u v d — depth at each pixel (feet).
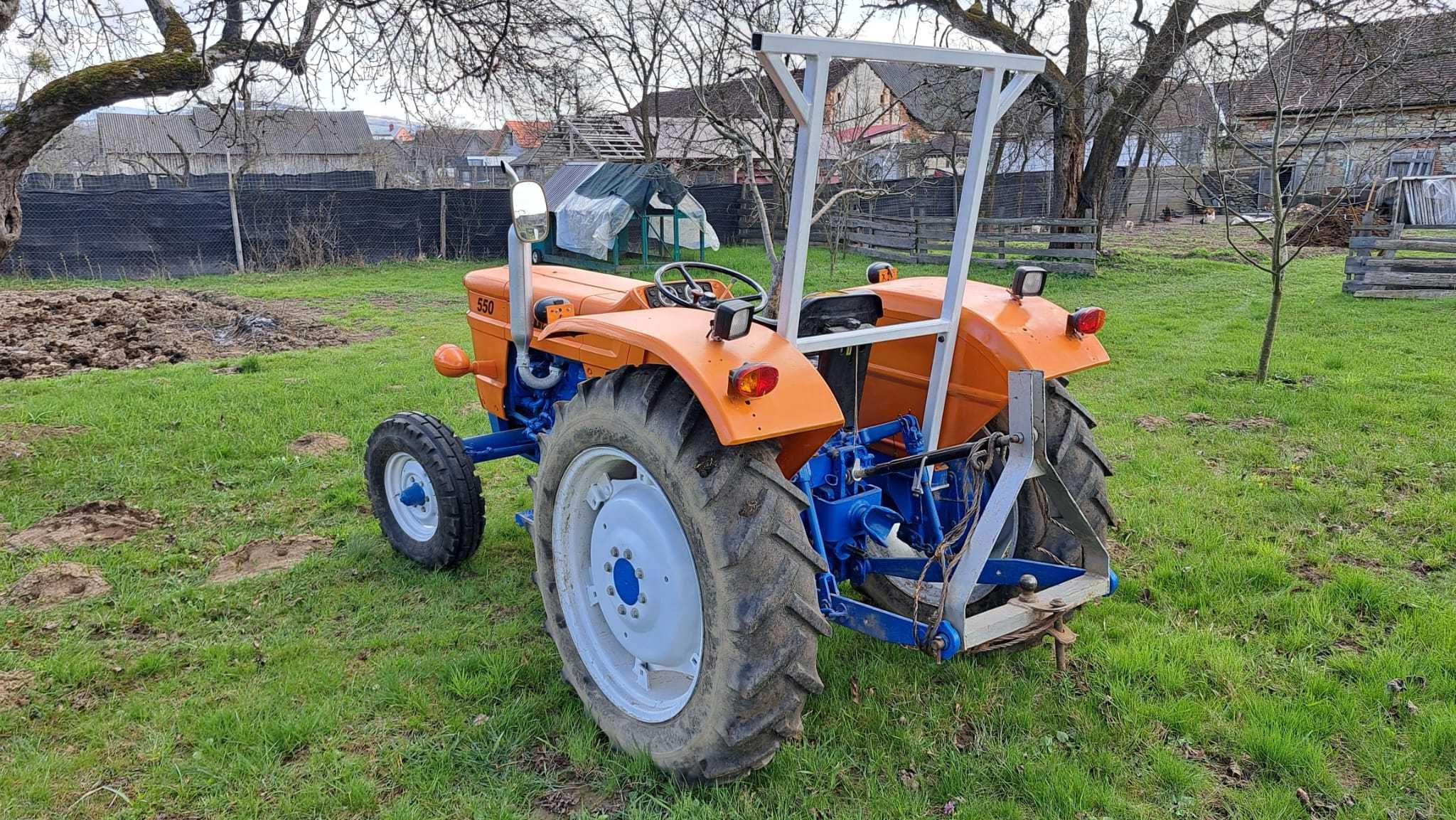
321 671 10.36
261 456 18.15
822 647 10.64
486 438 13.26
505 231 62.39
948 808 8.11
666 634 8.56
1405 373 23.71
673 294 9.96
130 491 16.15
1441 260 36.19
